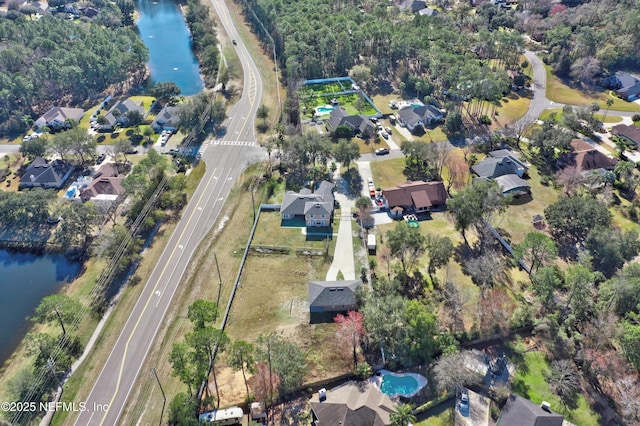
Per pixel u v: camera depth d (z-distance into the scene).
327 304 94.06
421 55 186.12
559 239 111.81
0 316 98.00
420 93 181.12
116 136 156.75
